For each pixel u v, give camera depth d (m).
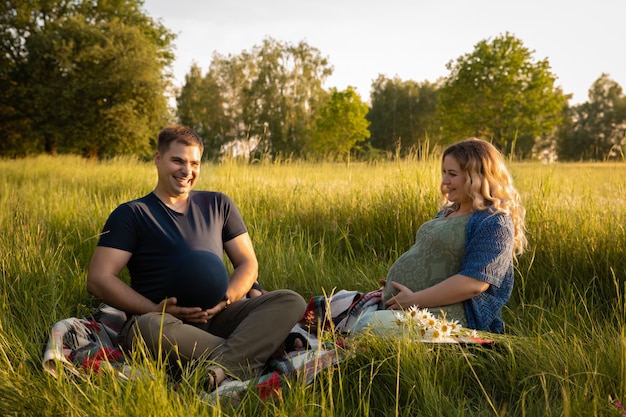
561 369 2.41
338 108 48.69
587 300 3.70
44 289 3.59
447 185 3.12
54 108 31.30
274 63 51.31
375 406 2.40
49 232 5.19
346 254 4.94
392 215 5.26
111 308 3.27
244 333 2.71
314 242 5.38
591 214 4.44
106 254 2.96
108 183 10.84
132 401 2.03
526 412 2.23
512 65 43.91
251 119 50.44
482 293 2.97
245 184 7.38
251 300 2.93
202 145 3.22
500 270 2.92
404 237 5.08
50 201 6.69
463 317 2.96
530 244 4.21
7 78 33.00
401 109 74.38
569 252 4.11
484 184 3.02
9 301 3.34
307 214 5.90
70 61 31.25
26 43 32.34
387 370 2.50
